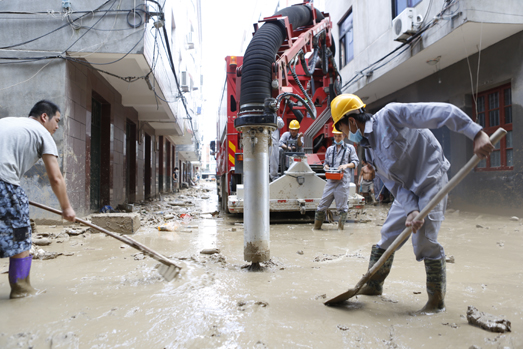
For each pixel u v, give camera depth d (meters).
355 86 13.21
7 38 7.28
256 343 1.96
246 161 3.72
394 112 2.27
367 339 2.01
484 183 9.36
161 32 9.90
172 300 2.69
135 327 2.17
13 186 2.72
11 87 7.21
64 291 2.94
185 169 46.56
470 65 9.67
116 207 10.70
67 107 7.34
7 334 2.08
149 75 9.12
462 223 7.54
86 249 4.90
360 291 2.84
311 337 2.04
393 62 10.59
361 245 5.18
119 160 11.39
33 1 7.34
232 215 9.82
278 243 5.36
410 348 1.90
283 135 7.89
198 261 4.04
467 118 2.03
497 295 2.78
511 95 8.65
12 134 2.73
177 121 15.53
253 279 3.31
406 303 2.64
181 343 1.96
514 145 8.44
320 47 7.65
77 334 2.08
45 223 6.98
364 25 12.38
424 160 2.38
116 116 11.03
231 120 8.57
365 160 2.70
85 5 7.50
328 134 8.34
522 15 7.90
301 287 3.05
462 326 2.17
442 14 8.36
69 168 7.36
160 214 10.15
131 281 3.24
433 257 2.42
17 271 2.79
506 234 6.00
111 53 7.56
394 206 2.72
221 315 2.37
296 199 7.34
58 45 7.39
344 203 6.76
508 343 1.91
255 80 3.81
